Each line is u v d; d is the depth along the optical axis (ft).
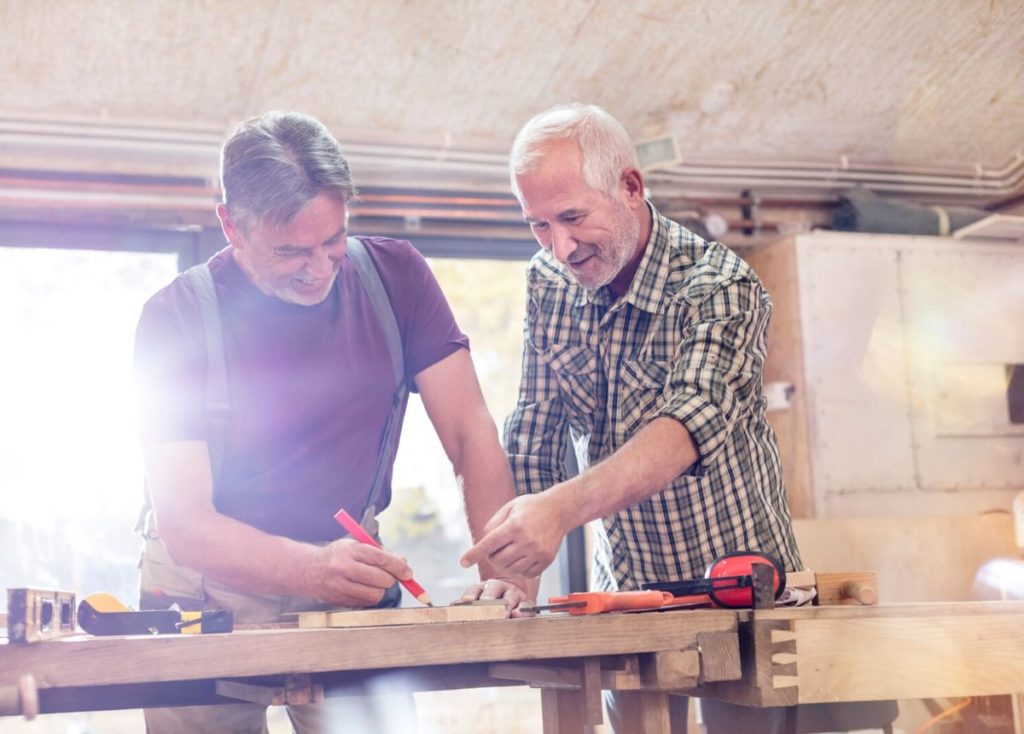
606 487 4.80
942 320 12.76
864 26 11.28
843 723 7.84
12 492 11.08
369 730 5.62
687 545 6.05
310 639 3.56
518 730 14.64
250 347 5.41
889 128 12.78
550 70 11.30
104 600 4.38
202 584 5.49
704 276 5.82
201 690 4.59
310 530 5.49
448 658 3.67
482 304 18.69
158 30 10.06
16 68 10.18
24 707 3.34
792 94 12.07
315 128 5.19
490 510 5.75
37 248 11.15
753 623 4.08
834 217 13.43
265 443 5.41
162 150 11.27
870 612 4.27
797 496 12.37
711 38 11.22
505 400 18.58
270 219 5.00
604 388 6.28
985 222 12.37
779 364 12.76
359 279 5.74
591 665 3.96
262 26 10.22
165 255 11.57
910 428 12.49
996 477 12.73
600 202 5.63
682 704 6.41
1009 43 11.65
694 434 5.08
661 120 12.22
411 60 10.89
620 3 10.65
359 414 5.60
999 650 4.43
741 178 13.08
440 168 12.05
